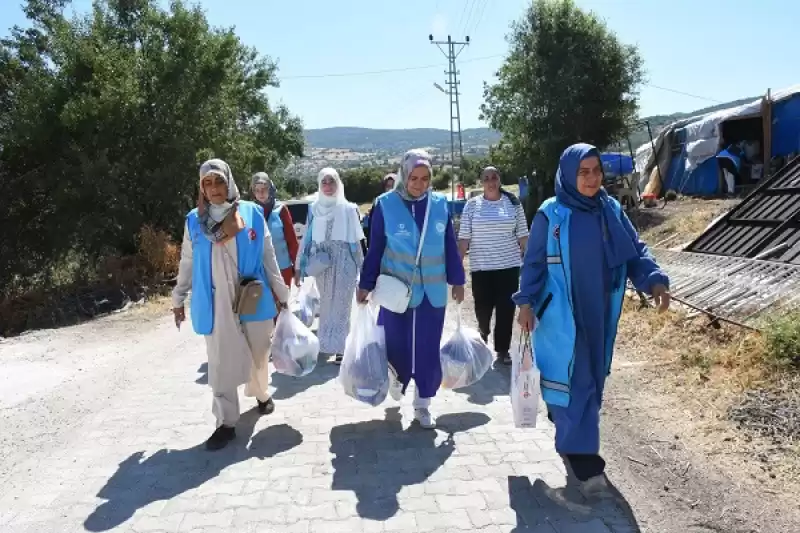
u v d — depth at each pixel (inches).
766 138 647.1
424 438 179.3
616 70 813.9
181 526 136.4
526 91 836.0
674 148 808.3
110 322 386.0
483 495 145.9
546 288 145.7
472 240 248.7
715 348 223.1
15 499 152.0
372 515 138.4
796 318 208.5
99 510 144.7
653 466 155.9
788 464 148.3
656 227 562.3
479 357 200.4
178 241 657.0
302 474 159.0
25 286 647.1
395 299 178.1
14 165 627.5
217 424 180.4
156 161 633.0
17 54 660.7
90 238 613.6
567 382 140.3
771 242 296.2
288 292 196.7
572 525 132.6
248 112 1202.0
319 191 251.1
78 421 203.3
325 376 241.8
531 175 893.8
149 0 684.7
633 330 265.1
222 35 685.9
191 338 320.5
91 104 570.3
